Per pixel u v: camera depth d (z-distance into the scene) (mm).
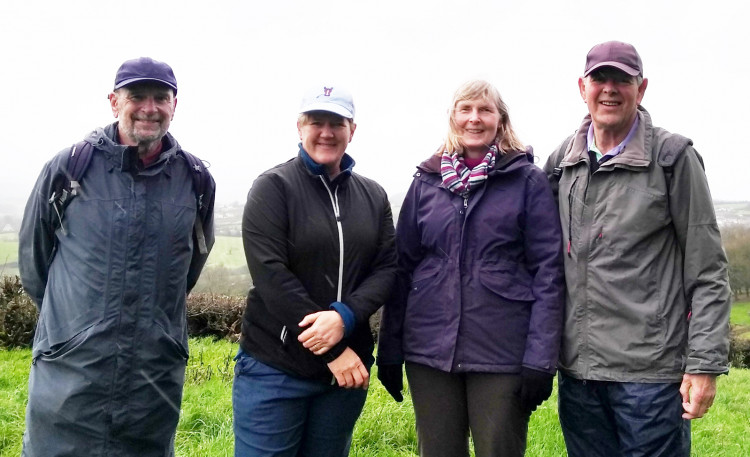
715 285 3117
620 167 3244
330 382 3283
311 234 3236
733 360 18531
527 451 5430
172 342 3389
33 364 3432
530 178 3400
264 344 3303
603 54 3305
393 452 5332
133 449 3383
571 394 3438
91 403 3248
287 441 3285
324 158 3277
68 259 3297
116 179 3305
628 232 3215
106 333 3227
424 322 3416
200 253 3693
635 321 3195
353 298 3256
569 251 3363
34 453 3350
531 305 3371
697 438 6586
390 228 3562
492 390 3289
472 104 3414
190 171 3547
